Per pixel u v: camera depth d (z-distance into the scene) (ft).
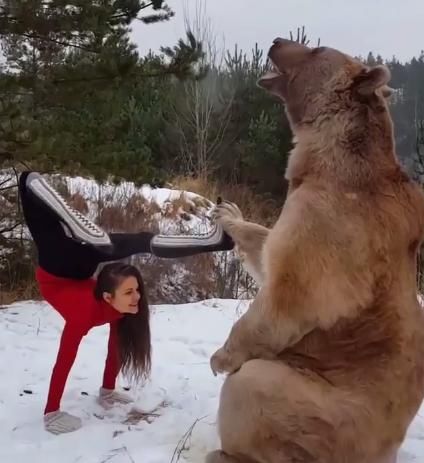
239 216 15.26
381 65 13.03
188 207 45.93
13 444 14.05
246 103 74.38
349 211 11.45
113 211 39.29
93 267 15.15
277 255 11.44
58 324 23.09
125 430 14.75
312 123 12.87
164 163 71.20
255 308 12.06
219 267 37.09
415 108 78.84
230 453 12.29
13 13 30.55
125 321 15.52
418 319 11.82
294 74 13.61
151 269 35.73
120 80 32.55
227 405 12.02
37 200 14.65
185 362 19.62
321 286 11.27
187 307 25.86
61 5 31.76
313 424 11.34
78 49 34.32
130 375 16.29
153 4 35.65
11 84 30.55
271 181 69.15
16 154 29.45
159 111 72.18
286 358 11.90
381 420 11.44
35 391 16.92
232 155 71.26
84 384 17.37
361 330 11.48
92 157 32.01
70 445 13.96
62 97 32.14
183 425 15.06
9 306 25.63
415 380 11.69
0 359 19.08
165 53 35.17
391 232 11.51
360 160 11.94
